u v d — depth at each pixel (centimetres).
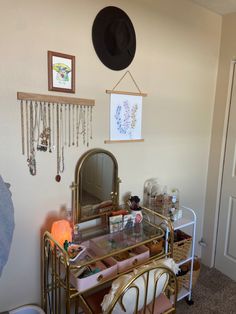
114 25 160
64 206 161
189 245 199
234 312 200
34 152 144
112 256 148
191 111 226
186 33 207
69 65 149
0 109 131
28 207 147
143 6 176
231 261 243
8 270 147
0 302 147
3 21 126
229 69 229
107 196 178
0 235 117
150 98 194
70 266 127
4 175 137
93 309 140
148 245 171
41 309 153
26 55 135
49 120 147
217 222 253
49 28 140
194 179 244
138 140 191
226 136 240
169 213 197
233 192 238
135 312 122
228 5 209
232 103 232
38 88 141
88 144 165
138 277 117
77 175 160
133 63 178
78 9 148
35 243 153
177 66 206
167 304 147
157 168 210
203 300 212
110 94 170
